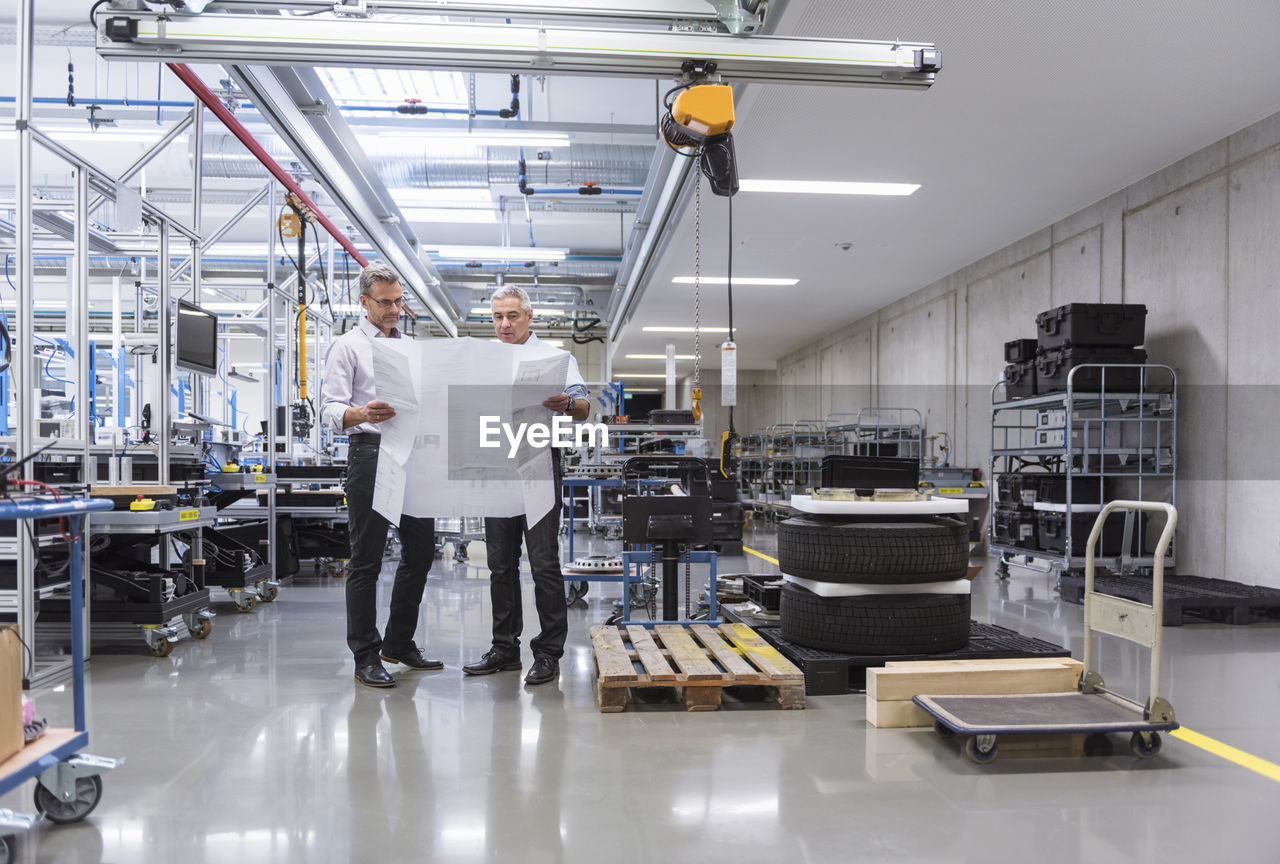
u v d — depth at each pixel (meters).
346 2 3.26
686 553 3.84
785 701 2.83
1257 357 5.21
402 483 3.11
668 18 3.38
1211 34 4.21
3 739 1.76
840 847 1.79
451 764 2.28
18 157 3.19
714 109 3.25
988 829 1.88
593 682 3.18
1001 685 2.70
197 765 2.28
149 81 8.19
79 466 3.82
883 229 7.75
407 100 6.82
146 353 4.57
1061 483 5.94
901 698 2.66
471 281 13.01
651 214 8.19
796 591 3.26
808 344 15.05
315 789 2.10
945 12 4.05
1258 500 5.20
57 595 3.59
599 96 8.48
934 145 5.70
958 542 3.13
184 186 9.96
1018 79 4.70
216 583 4.64
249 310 11.87
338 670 3.38
